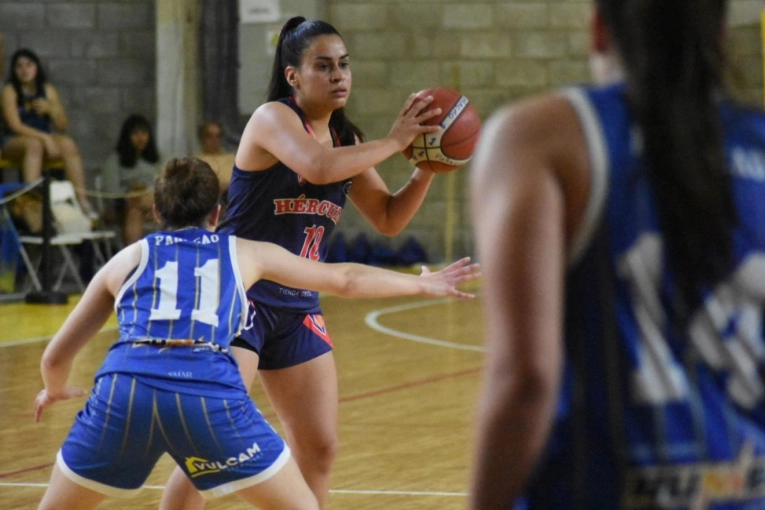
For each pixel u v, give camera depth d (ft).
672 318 11.01
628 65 11.16
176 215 25.32
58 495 23.88
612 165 10.82
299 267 25.09
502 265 10.67
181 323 23.85
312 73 29.50
